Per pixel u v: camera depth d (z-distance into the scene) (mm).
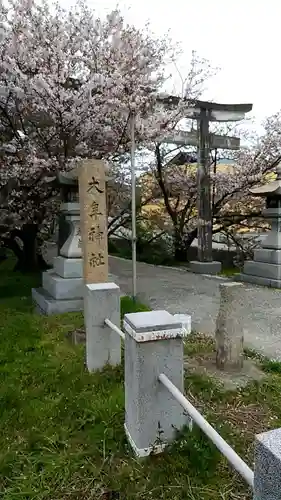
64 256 6109
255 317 5672
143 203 12883
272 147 11203
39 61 6926
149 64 8039
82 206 5379
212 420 2781
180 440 2439
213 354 4082
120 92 7137
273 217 8219
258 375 3541
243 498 2094
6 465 2391
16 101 7211
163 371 2404
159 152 11891
